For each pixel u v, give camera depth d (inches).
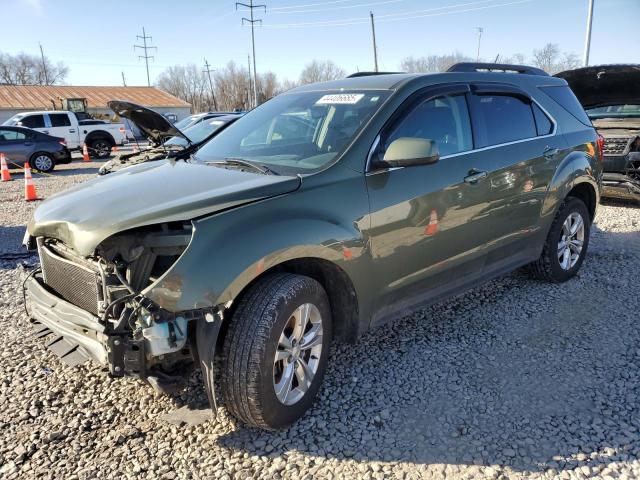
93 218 104.1
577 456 103.9
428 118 142.6
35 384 131.8
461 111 152.1
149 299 94.9
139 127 195.0
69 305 109.7
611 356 143.3
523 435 110.6
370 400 124.3
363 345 151.4
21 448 108.0
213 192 108.7
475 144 153.3
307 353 119.2
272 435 112.1
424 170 136.1
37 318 119.4
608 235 267.0
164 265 100.8
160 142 215.0
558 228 188.9
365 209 122.1
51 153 666.8
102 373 135.9
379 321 133.3
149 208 103.3
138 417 118.6
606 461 102.5
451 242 145.4
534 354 144.9
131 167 150.4
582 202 198.5
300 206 112.8
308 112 146.8
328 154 127.0
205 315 98.2
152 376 99.4
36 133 665.0
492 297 185.9
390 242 128.2
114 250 99.6
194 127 356.8
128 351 97.0
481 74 165.8
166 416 118.0
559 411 118.7
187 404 122.3
